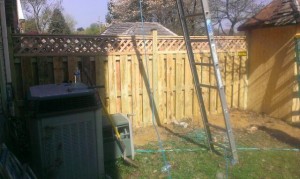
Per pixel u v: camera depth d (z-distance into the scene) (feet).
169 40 21.56
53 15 93.81
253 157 15.48
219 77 14.06
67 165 11.29
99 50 19.40
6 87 14.34
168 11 56.80
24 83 17.51
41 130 10.62
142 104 21.18
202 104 15.98
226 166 14.37
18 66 17.38
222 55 24.16
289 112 21.90
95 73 19.34
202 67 23.11
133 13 60.29
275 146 17.19
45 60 17.89
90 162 11.77
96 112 11.60
